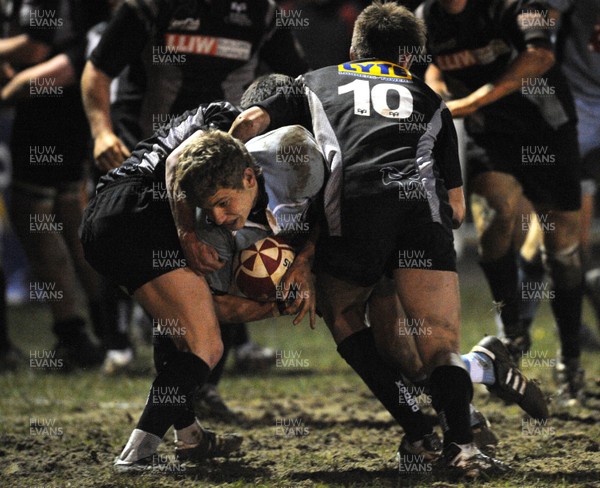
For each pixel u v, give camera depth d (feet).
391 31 52.34
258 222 48.93
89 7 92.22
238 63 67.41
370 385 51.88
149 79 67.05
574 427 62.08
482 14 66.59
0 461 54.44
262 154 48.47
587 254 88.53
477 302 133.08
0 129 139.54
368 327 52.80
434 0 67.97
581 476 48.83
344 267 48.49
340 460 53.83
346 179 47.75
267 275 48.70
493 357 53.11
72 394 76.89
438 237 47.78
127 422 65.51
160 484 47.70
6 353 92.84
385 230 47.42
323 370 88.22
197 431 55.01
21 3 90.38
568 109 69.62
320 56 132.46
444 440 47.70
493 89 64.44
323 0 133.90
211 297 49.75
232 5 65.92
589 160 81.35
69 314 92.63
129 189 50.34
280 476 49.98
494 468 47.73
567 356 71.00
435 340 47.83
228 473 50.85
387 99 49.70
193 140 46.83
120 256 49.49
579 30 77.10
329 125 49.29
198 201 45.88
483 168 69.92
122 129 68.80
